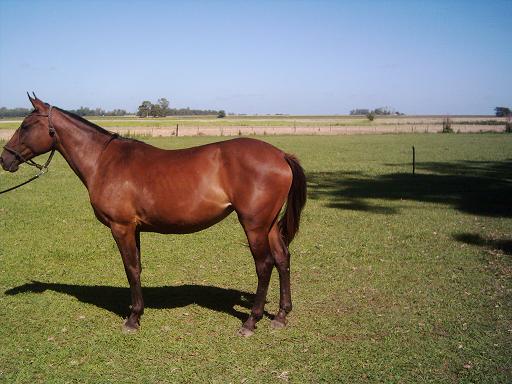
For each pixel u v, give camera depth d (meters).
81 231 10.04
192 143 33.00
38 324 5.46
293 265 7.68
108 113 124.81
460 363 4.46
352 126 68.75
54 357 4.67
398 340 4.95
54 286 6.81
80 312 5.84
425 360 4.52
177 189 4.86
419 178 18.33
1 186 15.94
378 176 18.95
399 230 9.97
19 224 10.52
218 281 7.04
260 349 4.81
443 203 13.13
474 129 57.94
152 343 4.96
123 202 5.00
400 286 6.61
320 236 9.57
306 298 6.20
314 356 4.64
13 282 6.96
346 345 4.86
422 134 50.28
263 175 4.73
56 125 5.22
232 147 4.88
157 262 7.96
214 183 4.86
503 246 8.54
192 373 4.36
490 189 15.55
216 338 5.07
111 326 5.42
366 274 7.17
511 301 5.96
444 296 6.19
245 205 4.79
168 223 5.00
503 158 26.11
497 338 4.95
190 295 6.43
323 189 15.73
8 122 69.88
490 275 7.00
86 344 4.96
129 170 5.01
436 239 9.19
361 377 4.25
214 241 9.26
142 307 5.31
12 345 4.92
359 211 12.08
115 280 7.14
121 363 4.56
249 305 6.06
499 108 123.50
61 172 19.89
